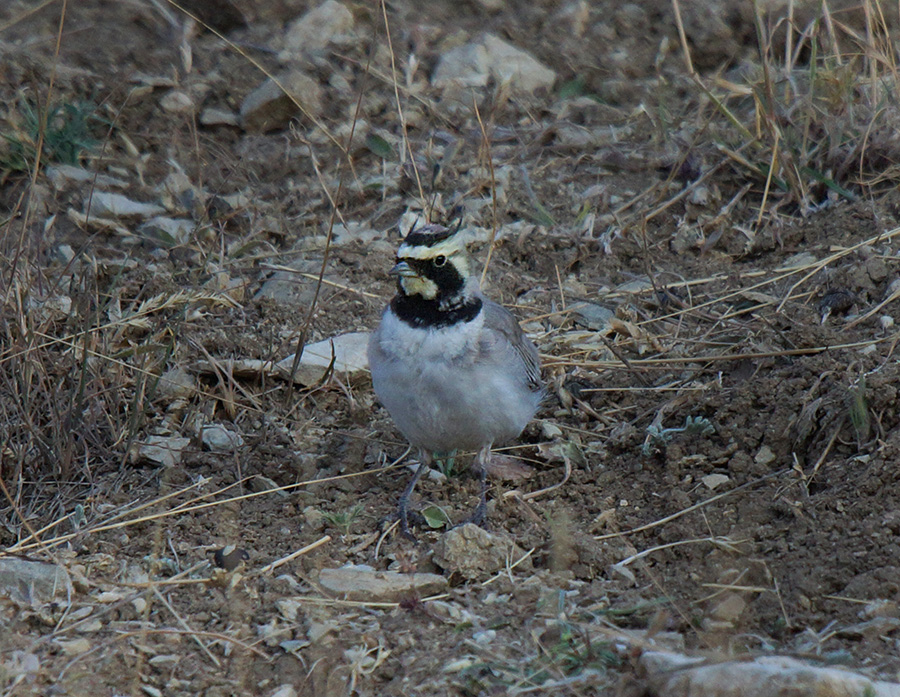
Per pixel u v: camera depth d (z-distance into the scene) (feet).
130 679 28.07
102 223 49.26
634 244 48.83
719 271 46.91
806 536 31.73
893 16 59.82
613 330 43.47
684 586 30.96
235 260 48.03
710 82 57.21
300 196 51.88
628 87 58.39
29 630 29.96
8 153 52.60
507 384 33.55
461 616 30.14
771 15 59.82
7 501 35.99
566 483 36.24
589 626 28.25
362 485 36.94
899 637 27.81
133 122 56.18
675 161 52.01
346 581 31.45
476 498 36.06
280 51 60.70
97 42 61.26
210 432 38.88
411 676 27.96
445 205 50.55
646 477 36.01
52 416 37.47
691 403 38.37
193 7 63.72
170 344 40.55
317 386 41.04
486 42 60.29
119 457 37.58
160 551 33.37
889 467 32.94
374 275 47.29
